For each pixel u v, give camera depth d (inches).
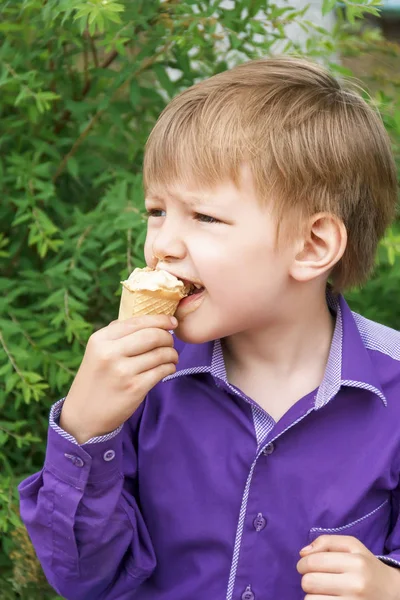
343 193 69.8
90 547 69.3
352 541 65.0
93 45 121.5
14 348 107.9
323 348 73.8
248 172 64.7
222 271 64.9
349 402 71.0
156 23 116.9
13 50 115.5
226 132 65.4
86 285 122.0
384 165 74.5
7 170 115.4
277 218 65.6
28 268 123.6
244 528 69.4
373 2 106.0
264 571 69.3
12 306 124.6
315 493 69.2
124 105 117.5
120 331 65.8
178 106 68.7
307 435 70.2
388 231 106.0
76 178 124.2
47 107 108.7
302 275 67.3
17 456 120.6
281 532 69.1
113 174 117.1
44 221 111.3
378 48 132.6
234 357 73.7
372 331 77.1
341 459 69.7
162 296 65.3
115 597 73.7
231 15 115.0
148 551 72.3
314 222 68.2
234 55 127.0
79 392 66.3
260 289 66.2
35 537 70.5
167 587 72.7
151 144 68.6
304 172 66.7
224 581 70.2
